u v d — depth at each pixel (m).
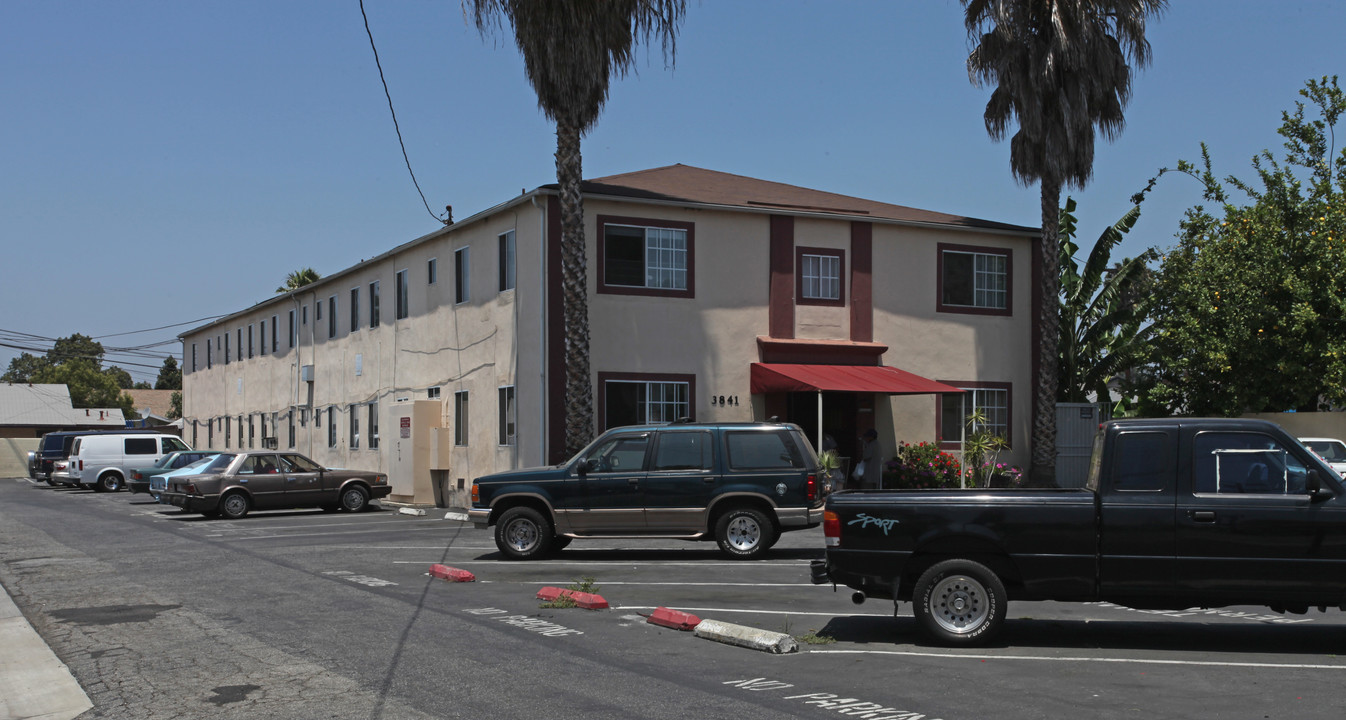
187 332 55.72
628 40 20.53
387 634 9.46
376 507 26.84
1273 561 8.49
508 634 9.43
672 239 23.75
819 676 7.81
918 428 26.48
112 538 19.17
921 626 9.07
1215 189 26.41
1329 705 6.94
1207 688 7.43
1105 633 9.62
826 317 25.39
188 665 8.37
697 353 23.84
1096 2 24.44
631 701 7.06
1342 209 23.83
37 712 7.17
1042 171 25.39
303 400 39.16
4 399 70.75
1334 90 24.91
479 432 25.56
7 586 13.18
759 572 13.63
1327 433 23.14
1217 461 8.73
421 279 29.31
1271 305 23.70
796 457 15.07
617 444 15.24
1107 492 8.85
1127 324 28.66
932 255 26.91
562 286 22.64
